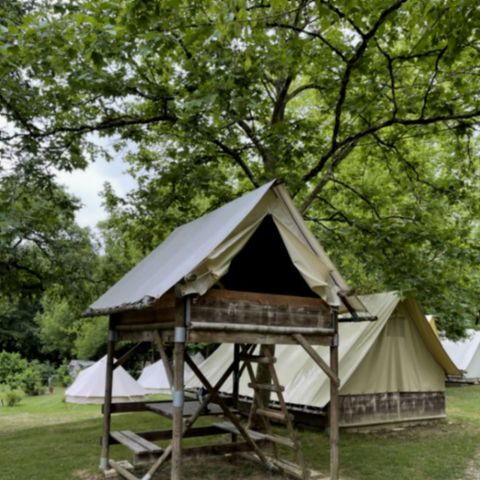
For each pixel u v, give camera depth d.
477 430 10.50
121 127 10.44
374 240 10.27
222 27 5.28
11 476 6.85
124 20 6.17
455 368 11.49
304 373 10.98
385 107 9.89
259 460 7.36
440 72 8.83
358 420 10.38
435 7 5.54
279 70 8.71
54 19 7.11
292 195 9.80
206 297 5.48
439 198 11.05
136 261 14.70
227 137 10.36
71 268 13.38
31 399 24.20
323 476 6.52
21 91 8.99
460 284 10.04
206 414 7.28
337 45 9.12
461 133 9.08
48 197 10.84
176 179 10.87
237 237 5.71
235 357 8.27
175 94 9.40
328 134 11.77
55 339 34.25
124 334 7.19
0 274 12.30
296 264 6.07
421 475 6.98
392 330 11.24
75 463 7.52
